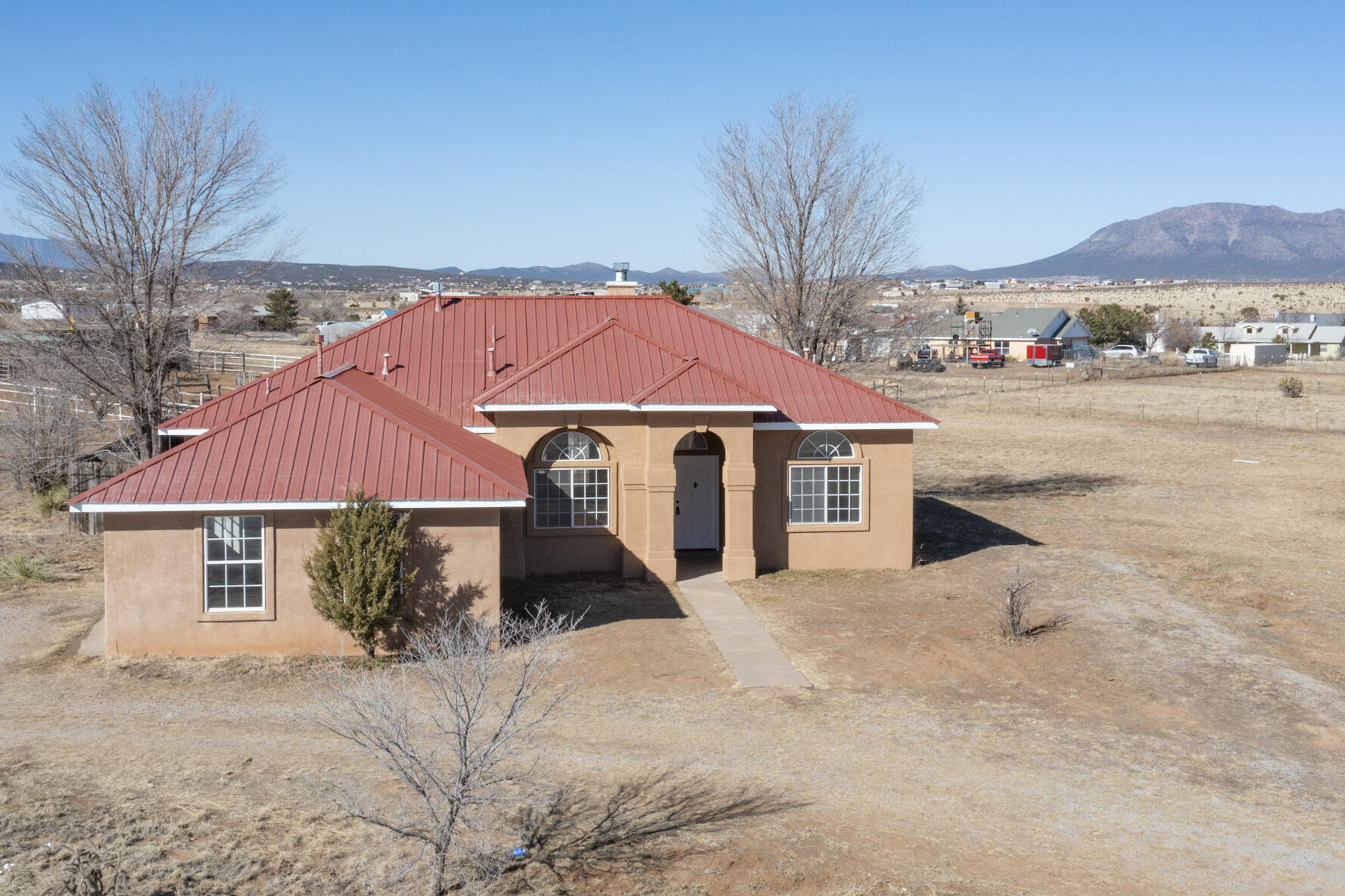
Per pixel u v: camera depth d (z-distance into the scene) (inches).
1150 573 948.0
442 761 500.1
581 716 584.1
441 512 689.0
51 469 1225.4
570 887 401.7
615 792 484.7
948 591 879.1
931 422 940.0
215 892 383.9
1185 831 463.5
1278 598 860.6
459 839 422.3
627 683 641.0
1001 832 456.8
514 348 970.7
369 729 438.6
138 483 658.2
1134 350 4212.6
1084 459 1787.6
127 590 663.8
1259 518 1285.7
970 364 3804.1
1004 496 1439.5
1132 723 599.2
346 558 652.7
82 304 1043.9
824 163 1209.4
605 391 875.4
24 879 380.5
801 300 1224.2
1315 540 1152.2
